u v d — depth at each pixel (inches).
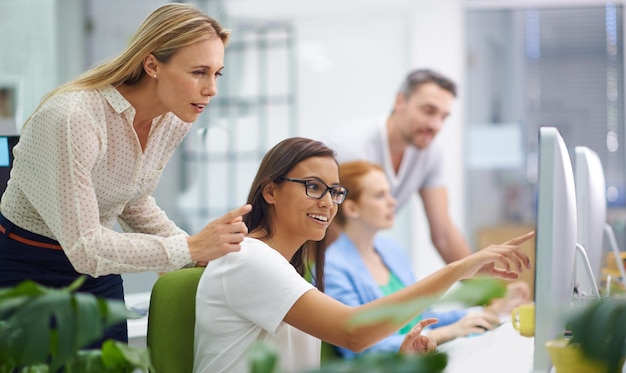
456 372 72.5
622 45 236.2
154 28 70.9
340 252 110.8
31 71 195.0
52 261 76.0
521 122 240.4
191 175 213.6
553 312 47.8
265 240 75.2
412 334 76.3
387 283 115.1
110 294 80.2
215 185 215.6
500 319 105.1
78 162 68.2
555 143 61.1
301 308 67.7
